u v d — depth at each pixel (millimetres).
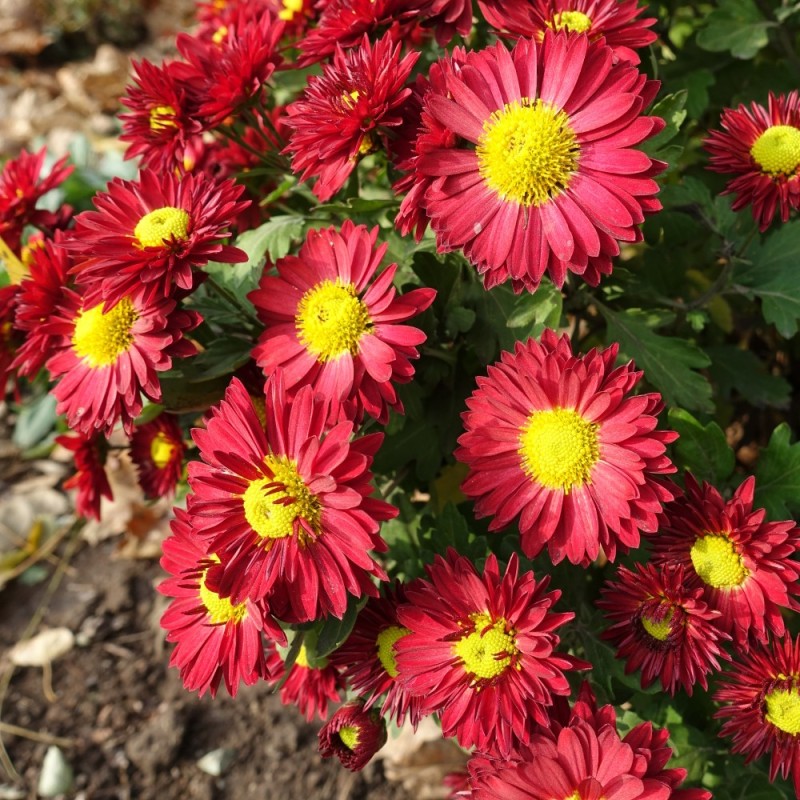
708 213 287
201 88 276
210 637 220
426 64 287
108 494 306
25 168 310
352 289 234
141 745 380
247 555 203
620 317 267
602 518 213
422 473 276
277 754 375
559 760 188
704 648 206
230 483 207
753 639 227
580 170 214
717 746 251
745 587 213
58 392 246
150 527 453
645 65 272
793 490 244
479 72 218
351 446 205
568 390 211
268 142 284
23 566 453
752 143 237
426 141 216
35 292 255
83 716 397
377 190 309
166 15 739
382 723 238
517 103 216
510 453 221
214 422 212
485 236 219
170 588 227
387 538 286
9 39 707
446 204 219
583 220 212
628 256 366
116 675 409
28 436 480
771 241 281
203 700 396
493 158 215
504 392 219
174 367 253
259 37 262
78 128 642
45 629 429
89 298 228
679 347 260
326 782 366
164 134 271
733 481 255
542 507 218
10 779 383
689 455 242
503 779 193
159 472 300
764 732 210
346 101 224
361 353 231
